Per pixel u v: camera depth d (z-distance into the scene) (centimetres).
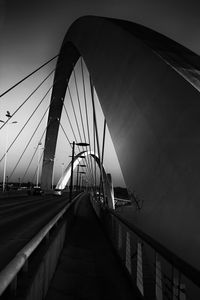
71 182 3167
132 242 971
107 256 1000
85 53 2075
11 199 4519
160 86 909
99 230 1739
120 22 1595
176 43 1306
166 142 845
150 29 1480
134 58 1161
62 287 627
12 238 1083
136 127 1114
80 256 979
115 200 5644
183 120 759
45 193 7700
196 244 619
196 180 669
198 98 700
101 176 2733
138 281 577
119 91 1331
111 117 1465
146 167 991
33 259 518
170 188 792
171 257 370
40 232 612
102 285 660
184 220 687
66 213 1711
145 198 972
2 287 270
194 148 694
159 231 803
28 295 361
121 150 1316
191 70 881
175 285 380
